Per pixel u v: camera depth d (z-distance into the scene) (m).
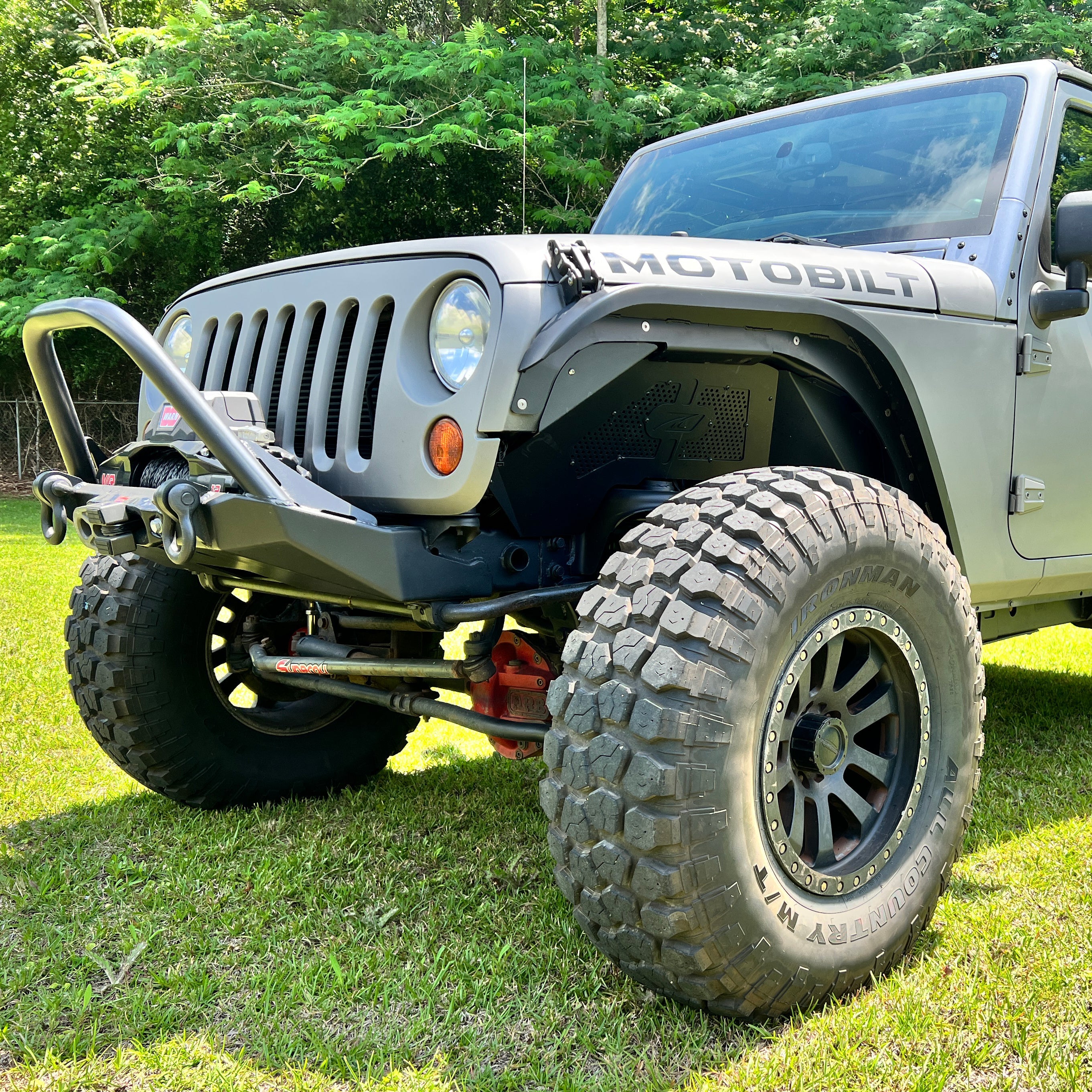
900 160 2.84
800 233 2.85
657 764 1.59
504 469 2.00
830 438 2.32
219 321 2.47
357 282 2.11
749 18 15.37
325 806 3.00
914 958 1.99
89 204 17.34
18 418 18.19
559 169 12.39
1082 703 4.11
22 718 3.79
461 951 2.05
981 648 2.14
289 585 2.17
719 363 2.12
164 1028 1.77
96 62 15.47
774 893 1.72
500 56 13.10
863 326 2.10
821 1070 1.60
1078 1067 1.61
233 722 2.93
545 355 1.78
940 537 2.04
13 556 8.90
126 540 2.00
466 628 4.86
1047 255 2.70
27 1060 1.67
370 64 14.30
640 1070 1.65
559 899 2.29
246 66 15.07
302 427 2.25
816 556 1.78
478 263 1.88
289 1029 1.76
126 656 2.73
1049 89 2.73
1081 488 2.80
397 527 1.96
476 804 3.00
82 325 1.86
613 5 15.16
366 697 2.56
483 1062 1.67
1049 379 2.64
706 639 1.65
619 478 2.15
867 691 2.07
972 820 2.73
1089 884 2.31
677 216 3.18
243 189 14.30
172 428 2.10
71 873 2.44
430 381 1.96
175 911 2.21
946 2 12.17
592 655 1.71
